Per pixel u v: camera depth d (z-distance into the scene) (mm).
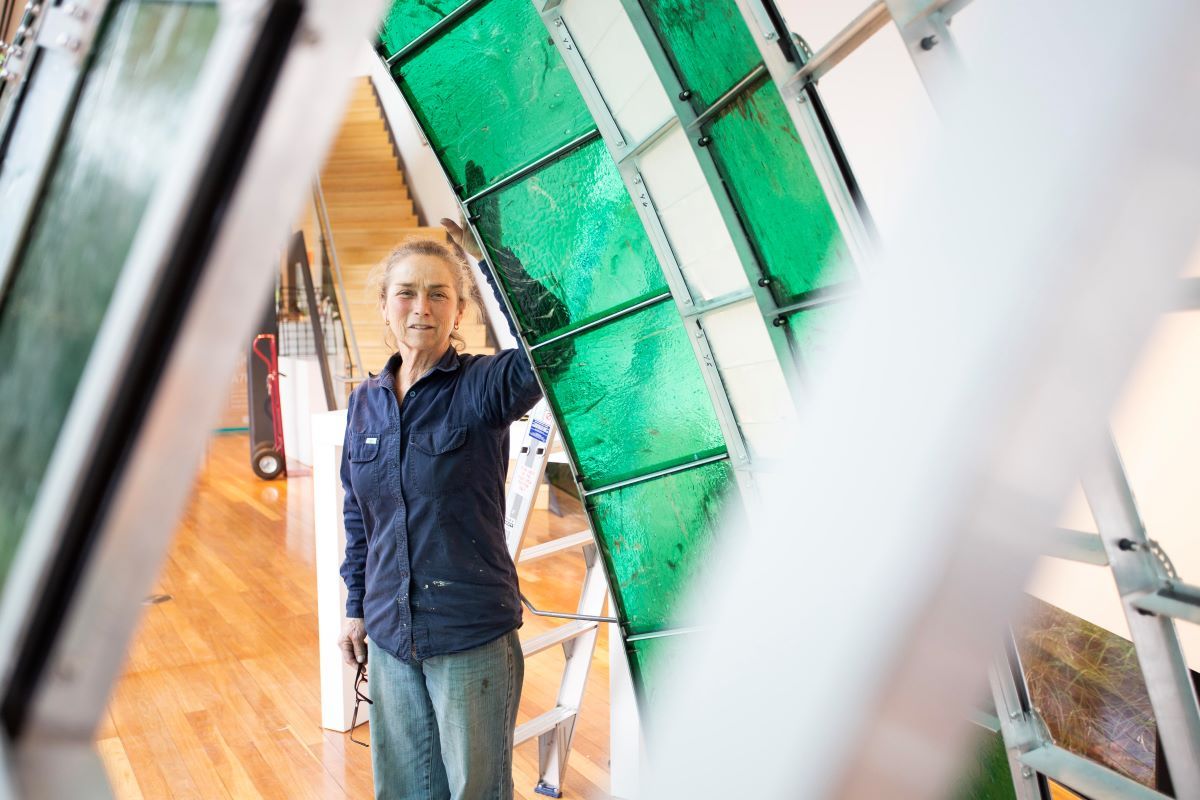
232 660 4078
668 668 2805
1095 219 695
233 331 551
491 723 1901
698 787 812
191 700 3650
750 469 2484
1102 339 695
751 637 790
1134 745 2689
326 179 10234
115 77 732
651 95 2248
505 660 1935
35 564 546
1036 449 692
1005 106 793
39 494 586
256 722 3465
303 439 9297
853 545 737
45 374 662
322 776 3070
